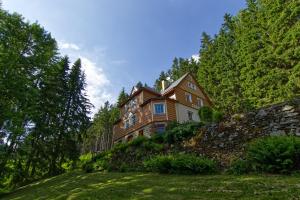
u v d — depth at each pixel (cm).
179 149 2092
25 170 3219
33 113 2856
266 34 4053
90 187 1734
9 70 2525
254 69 4056
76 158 3575
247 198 967
